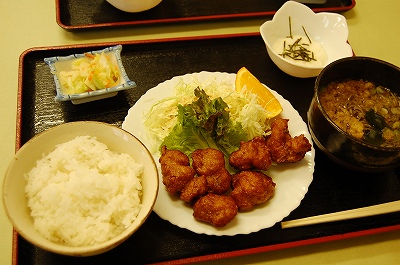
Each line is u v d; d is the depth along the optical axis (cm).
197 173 39
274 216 38
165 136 43
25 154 34
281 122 43
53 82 48
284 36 55
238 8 59
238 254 36
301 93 51
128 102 47
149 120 44
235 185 39
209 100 42
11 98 47
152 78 50
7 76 49
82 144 36
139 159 37
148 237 37
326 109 45
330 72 45
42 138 35
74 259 35
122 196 34
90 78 45
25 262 35
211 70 52
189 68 52
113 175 36
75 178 34
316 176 44
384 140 43
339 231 40
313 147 44
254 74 52
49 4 57
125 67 50
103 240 32
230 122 43
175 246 37
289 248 39
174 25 57
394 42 61
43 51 49
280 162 42
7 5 56
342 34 53
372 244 40
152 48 52
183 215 37
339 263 39
